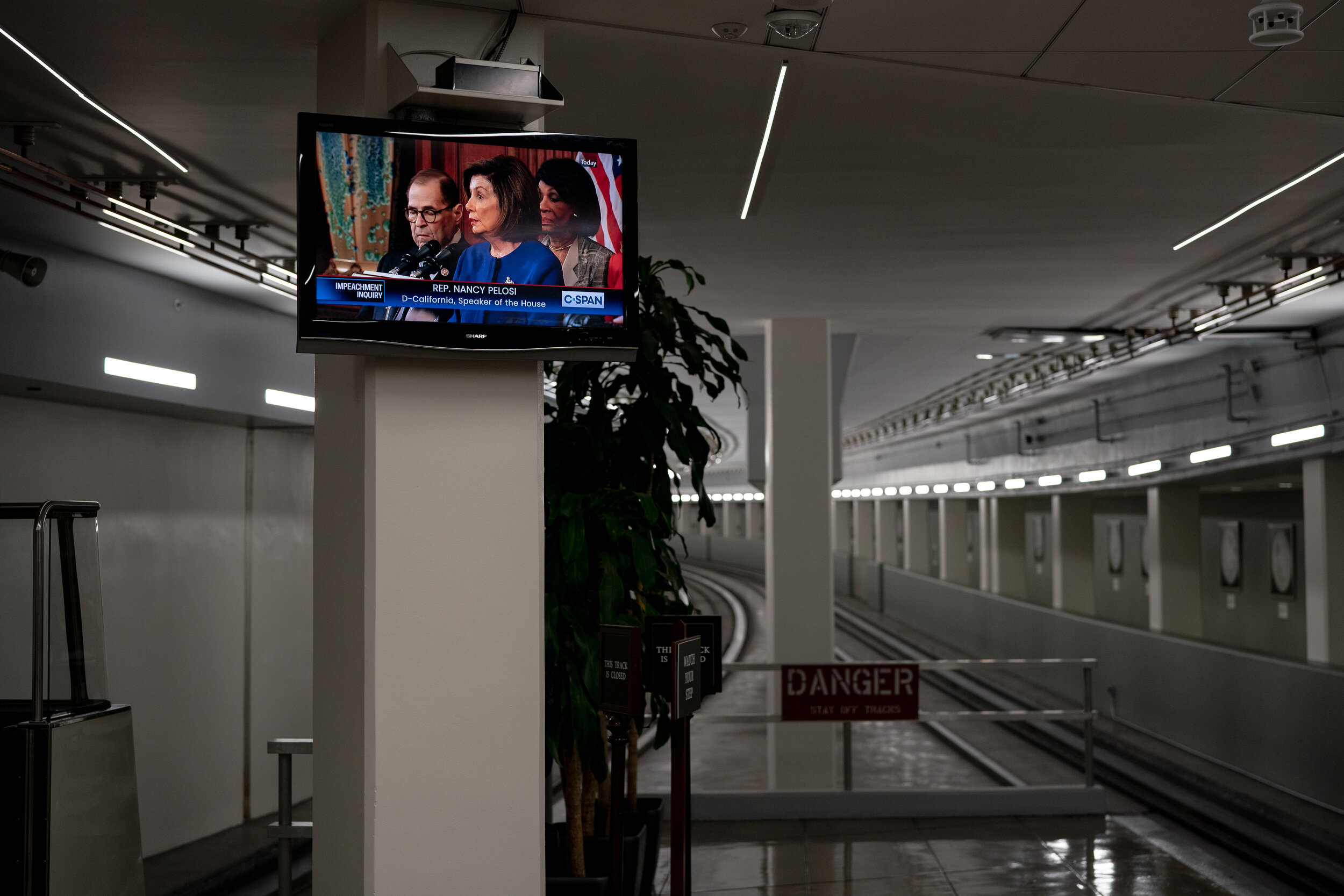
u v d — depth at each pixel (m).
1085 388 12.90
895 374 12.46
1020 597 20.31
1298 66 3.77
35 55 3.72
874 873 6.24
